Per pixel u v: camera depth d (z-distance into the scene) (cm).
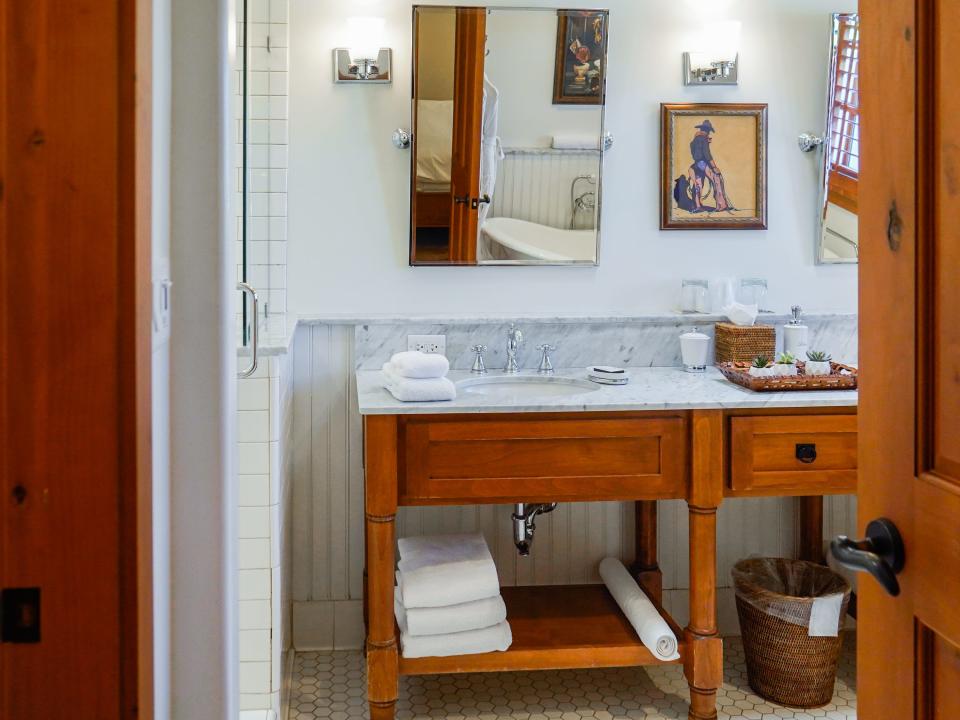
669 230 299
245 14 221
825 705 255
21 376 94
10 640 96
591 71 287
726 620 304
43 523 95
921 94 91
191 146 125
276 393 220
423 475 228
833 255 303
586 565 298
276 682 226
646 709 255
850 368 260
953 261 88
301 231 289
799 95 300
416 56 281
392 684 232
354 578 292
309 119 287
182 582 128
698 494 234
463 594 233
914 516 95
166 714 126
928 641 94
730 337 284
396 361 239
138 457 96
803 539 298
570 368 292
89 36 92
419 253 288
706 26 291
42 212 93
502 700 261
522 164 289
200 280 126
